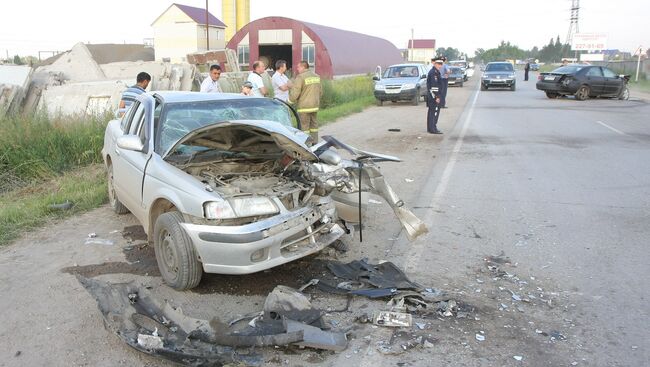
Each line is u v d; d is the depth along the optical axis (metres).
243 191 4.90
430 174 9.56
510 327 4.25
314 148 5.63
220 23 49.72
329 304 4.60
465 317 4.39
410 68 25.28
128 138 5.55
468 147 12.43
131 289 4.38
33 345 4.05
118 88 15.92
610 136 13.95
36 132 10.38
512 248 5.91
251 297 4.78
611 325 4.28
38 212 7.21
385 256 5.68
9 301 4.77
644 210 7.23
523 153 11.58
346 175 5.40
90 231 6.63
